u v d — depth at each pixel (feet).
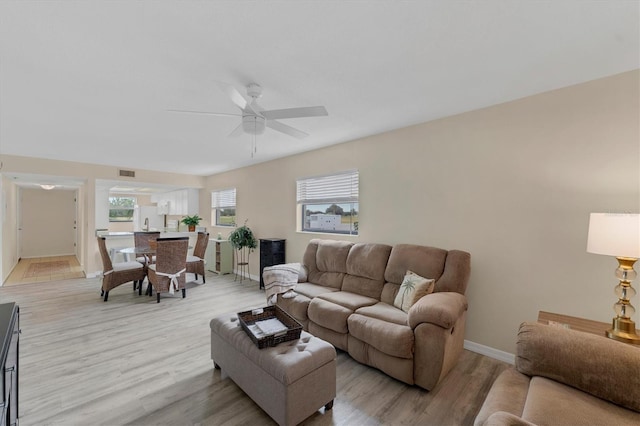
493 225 8.43
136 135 11.56
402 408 6.22
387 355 7.14
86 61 6.05
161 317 11.53
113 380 7.16
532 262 7.77
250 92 7.13
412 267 8.98
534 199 7.74
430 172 9.80
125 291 15.30
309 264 12.17
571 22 4.88
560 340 4.75
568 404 4.05
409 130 10.36
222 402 6.39
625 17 4.74
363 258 10.36
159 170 20.47
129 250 15.78
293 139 12.17
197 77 6.75
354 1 4.39
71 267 21.83
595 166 6.89
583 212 7.04
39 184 21.12
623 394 4.00
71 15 4.64
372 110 8.86
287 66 6.31
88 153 14.96
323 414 6.03
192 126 10.38
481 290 8.63
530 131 7.81
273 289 10.55
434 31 5.13
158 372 7.54
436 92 7.63
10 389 4.03
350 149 12.39
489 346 8.46
